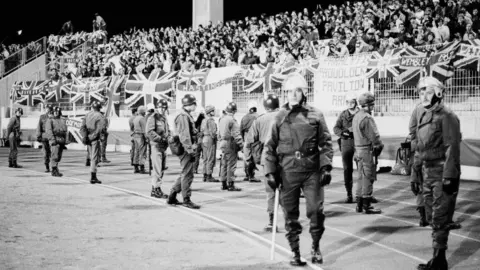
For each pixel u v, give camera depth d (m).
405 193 12.55
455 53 15.28
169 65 26.84
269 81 20.27
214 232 8.35
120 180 15.40
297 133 6.43
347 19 23.28
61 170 18.22
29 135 30.41
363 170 10.05
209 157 14.98
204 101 22.77
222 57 24.94
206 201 11.63
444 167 6.11
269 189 8.62
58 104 29.30
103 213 9.95
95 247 7.31
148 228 8.62
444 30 17.75
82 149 28.05
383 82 17.31
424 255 7.09
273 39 23.64
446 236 6.24
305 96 6.51
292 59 20.16
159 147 11.94
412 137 7.65
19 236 7.93
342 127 11.19
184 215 9.83
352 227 8.90
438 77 15.65
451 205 6.30
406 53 16.48
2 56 37.97
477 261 6.81
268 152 6.57
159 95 24.66
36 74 33.91
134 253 7.00
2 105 32.78
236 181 15.05
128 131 26.16
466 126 15.14
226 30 27.84
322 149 6.45
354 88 17.88
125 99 26.09
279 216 9.88
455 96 15.62
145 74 25.34
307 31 23.02
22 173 16.98
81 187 13.62
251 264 6.53
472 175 14.95
